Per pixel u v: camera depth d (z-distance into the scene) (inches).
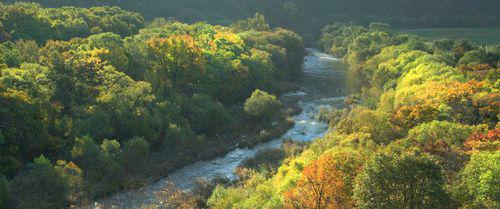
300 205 1306.6
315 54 6594.5
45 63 2657.5
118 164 2223.2
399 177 1023.6
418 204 1012.5
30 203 1888.5
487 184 1128.2
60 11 4138.8
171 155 2532.0
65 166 2020.2
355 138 2018.9
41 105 2253.9
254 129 3036.4
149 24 5078.7
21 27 3457.2
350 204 1236.5
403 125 2153.1
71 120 2315.5
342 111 3260.3
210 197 1978.3
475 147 1518.2
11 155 2073.1
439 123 1823.3
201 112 2859.3
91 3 5502.0
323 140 2251.5
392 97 2874.0
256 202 1638.8
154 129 2544.3
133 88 2635.3
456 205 1104.8
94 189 2075.5
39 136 2158.0
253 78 3882.9
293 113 3417.8
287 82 4387.3
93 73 2640.3
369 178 1055.6
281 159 2497.5
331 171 1316.4
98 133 2353.6
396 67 3750.0
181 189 2171.5
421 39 5408.5
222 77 3496.6
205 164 2511.1
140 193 2102.6
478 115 2108.8
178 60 3225.9
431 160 1048.8
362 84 4441.4
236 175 2351.1
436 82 2674.7
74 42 3289.9
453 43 4771.2
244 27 6082.7
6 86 2206.0
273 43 5241.1
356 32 6284.5
